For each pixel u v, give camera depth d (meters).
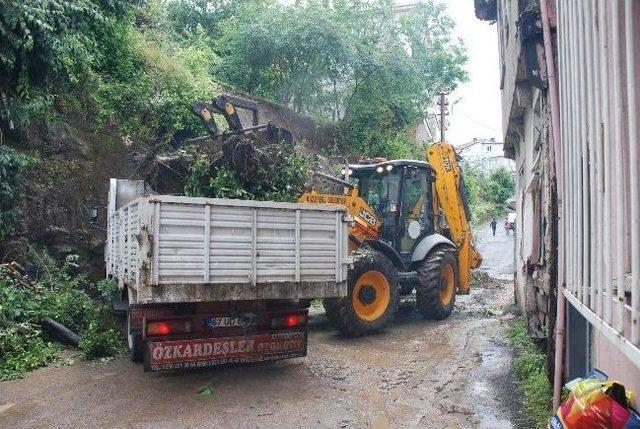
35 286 8.23
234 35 16.72
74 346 7.28
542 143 5.99
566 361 4.84
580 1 3.36
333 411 5.12
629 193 2.47
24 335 6.96
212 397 5.41
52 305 7.86
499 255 23.84
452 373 6.48
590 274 3.28
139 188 8.23
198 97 12.48
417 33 20.12
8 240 9.06
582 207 3.52
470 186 32.84
